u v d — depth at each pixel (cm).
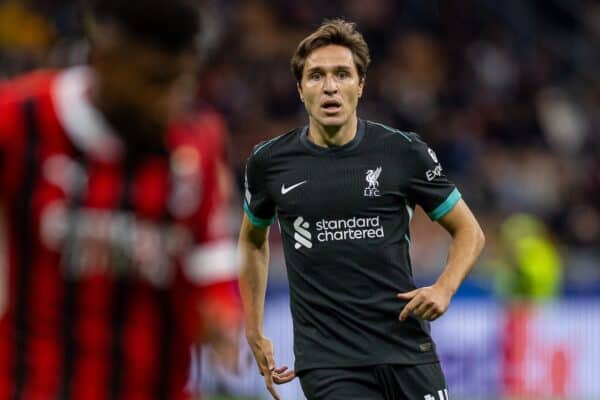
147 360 1109
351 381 1892
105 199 1085
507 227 4516
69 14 6438
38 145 1081
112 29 1031
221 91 6431
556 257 5069
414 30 7562
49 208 1081
